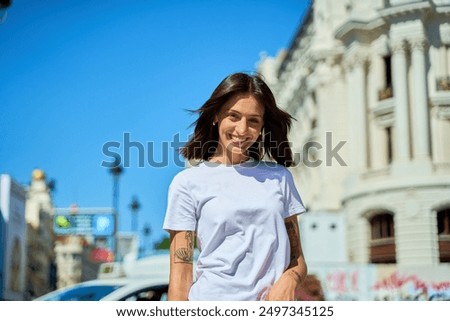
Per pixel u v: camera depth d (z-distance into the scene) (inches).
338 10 1883.6
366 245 1637.6
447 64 1657.2
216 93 128.3
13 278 1572.3
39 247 2534.5
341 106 1844.2
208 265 123.6
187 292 125.6
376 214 1642.5
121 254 1440.7
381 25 1710.1
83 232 1470.2
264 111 133.6
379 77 1733.5
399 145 1635.1
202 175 127.3
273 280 123.8
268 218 124.3
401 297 763.4
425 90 1631.4
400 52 1659.7
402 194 1584.6
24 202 1690.5
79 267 3164.4
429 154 1610.5
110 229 1456.7
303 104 2084.2
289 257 127.0
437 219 1578.5
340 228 1331.2
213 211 123.7
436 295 767.7
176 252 126.5
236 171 127.7
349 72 1793.8
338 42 1852.9
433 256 1552.7
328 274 759.7
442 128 1642.5
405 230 1569.9
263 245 123.3
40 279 2514.8
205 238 124.4
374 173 1652.3
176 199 127.3
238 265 122.9
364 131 1743.4
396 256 1579.7
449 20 1662.2
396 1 1647.4
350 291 764.0
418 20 1644.9
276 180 129.0
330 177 1752.0
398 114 1642.5
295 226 132.1
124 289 379.6
